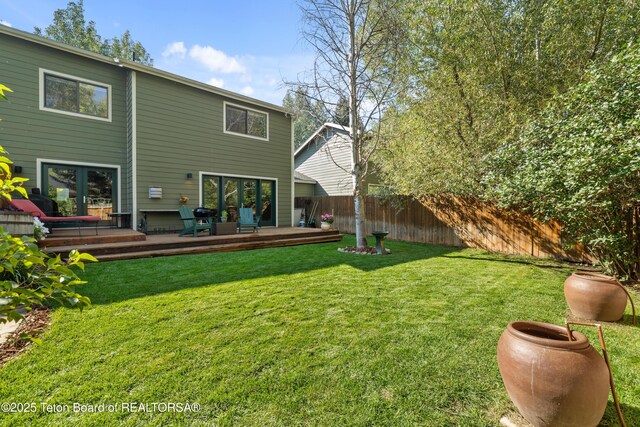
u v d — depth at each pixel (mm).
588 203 4066
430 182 8320
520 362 1636
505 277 4887
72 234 6719
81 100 8109
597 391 1509
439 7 7312
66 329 2748
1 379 2018
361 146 7656
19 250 1350
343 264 5746
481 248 8031
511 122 6637
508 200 5363
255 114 11234
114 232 7359
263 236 8281
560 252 6480
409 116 8547
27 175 7309
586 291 3188
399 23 6766
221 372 2135
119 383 1998
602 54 6637
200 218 9039
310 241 8938
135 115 8422
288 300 3615
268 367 2203
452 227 8766
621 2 6203
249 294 3816
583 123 4223
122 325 2848
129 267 5211
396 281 4547
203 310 3254
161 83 8922
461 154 7484
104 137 8422
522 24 7047
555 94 5938
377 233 7156
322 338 2652
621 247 4605
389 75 7008
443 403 1854
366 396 1905
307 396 1901
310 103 7449
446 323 2994
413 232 9875
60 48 7613
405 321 3037
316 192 17828
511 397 1729
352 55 7168
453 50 7391
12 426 1628
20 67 7227
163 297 3643
